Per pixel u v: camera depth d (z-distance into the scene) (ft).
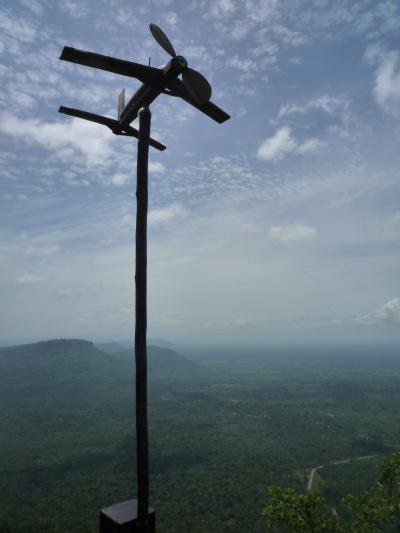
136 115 12.87
